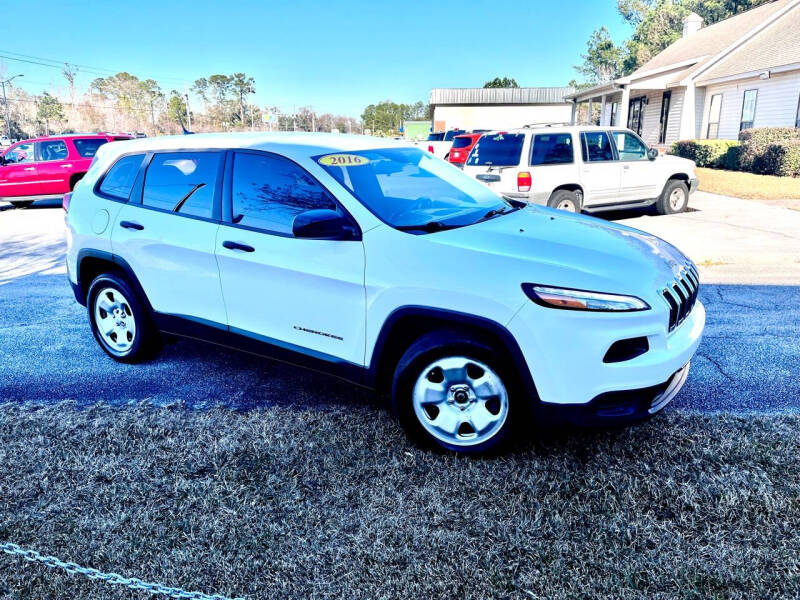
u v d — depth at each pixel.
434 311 2.97
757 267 7.37
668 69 27.47
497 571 2.34
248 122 150.62
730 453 3.11
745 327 5.15
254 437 3.40
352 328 3.27
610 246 3.23
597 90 28.97
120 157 4.42
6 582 2.33
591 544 2.47
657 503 2.72
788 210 11.68
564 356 2.80
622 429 3.39
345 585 2.29
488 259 2.96
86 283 4.70
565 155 10.08
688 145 23.31
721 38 28.12
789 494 2.75
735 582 2.24
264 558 2.44
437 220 3.37
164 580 2.33
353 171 3.52
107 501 2.83
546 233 3.34
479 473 2.99
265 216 3.58
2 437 3.45
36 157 15.24
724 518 2.60
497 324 2.86
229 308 3.77
